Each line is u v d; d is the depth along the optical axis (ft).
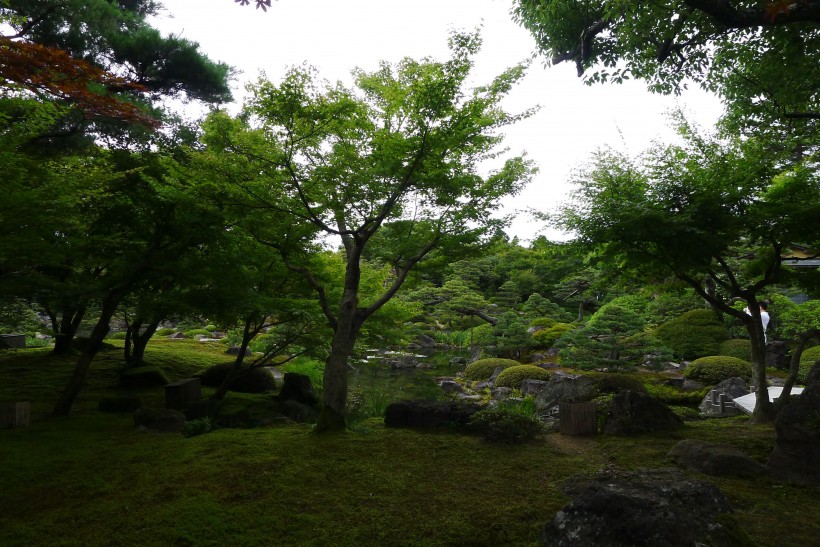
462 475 17.49
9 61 16.19
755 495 15.51
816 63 23.81
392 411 24.85
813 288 25.40
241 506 15.08
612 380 32.17
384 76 27.27
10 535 13.79
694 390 42.16
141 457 19.54
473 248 25.63
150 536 13.56
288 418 28.63
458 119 21.53
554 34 30.96
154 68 37.17
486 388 48.67
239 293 27.30
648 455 19.45
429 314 100.37
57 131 32.42
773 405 25.79
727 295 37.63
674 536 11.56
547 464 18.60
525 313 88.63
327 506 15.10
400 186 22.61
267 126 22.38
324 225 23.11
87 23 33.68
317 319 30.81
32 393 32.50
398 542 13.15
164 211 26.11
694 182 24.22
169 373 42.39
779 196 24.22
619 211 23.49
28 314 41.93
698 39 26.73
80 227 25.00
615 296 80.18
